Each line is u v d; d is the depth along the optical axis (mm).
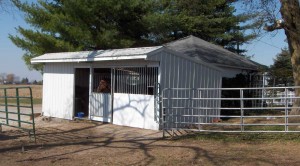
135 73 14977
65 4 24750
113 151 10891
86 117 17484
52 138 13305
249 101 21250
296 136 12086
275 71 25047
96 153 10641
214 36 35969
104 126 15516
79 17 25047
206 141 12117
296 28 14469
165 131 13648
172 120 14078
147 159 9781
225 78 21891
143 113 14539
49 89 18891
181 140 12375
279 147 11062
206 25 34438
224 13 35469
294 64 14680
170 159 9742
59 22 24469
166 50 14164
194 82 15445
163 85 14102
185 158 9844
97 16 26547
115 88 15812
